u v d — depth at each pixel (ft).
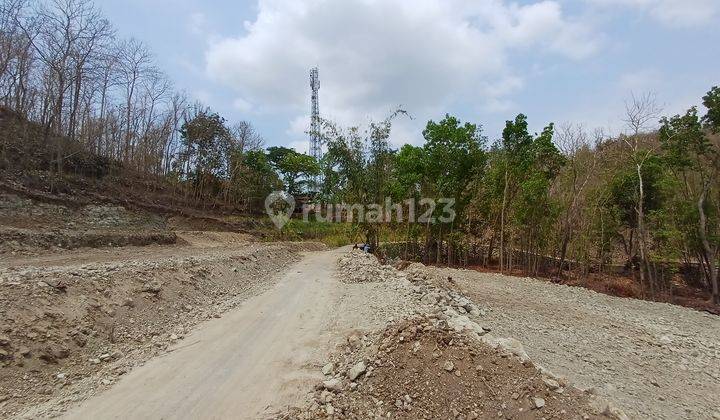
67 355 21.48
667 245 67.77
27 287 24.62
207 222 106.83
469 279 59.00
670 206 67.92
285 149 177.06
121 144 114.52
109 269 32.48
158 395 18.47
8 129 79.10
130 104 110.32
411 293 35.55
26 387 18.51
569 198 75.97
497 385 16.63
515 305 41.68
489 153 80.53
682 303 59.82
